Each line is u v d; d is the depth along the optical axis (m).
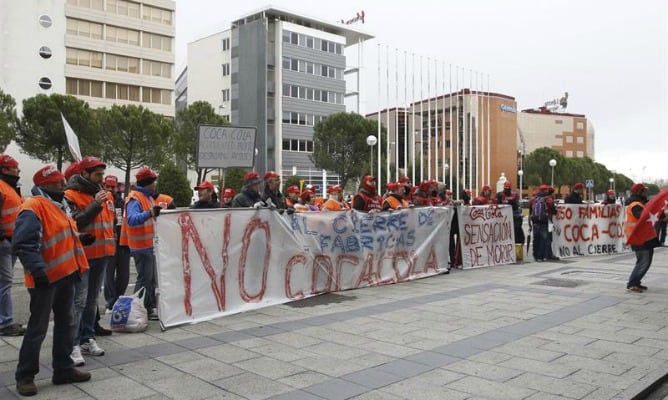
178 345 6.00
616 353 5.76
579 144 128.88
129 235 7.04
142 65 61.69
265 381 4.85
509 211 13.59
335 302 8.42
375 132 55.50
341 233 9.43
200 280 7.21
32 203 4.55
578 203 15.25
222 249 7.50
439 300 8.59
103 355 5.62
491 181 89.06
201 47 76.50
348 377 4.97
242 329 6.72
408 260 10.76
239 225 7.75
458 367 5.27
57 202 4.82
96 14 58.06
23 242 4.36
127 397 4.45
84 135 41.25
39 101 40.00
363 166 53.66
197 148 9.59
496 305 8.20
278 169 67.62
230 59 71.81
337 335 6.44
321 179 71.31
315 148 56.72
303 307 8.04
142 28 61.47
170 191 38.53
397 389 4.67
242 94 69.62
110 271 7.50
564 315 7.53
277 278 8.33
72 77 56.72
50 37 55.22
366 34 77.81
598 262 13.70
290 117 68.94
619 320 7.24
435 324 6.99
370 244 9.95
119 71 60.00
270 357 5.57
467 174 70.25
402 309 7.90
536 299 8.68
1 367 5.23
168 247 6.88
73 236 4.88
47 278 4.40
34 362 4.51
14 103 40.44
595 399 4.48
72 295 4.79
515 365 5.34
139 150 43.47
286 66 68.56
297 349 5.86
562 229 14.78
